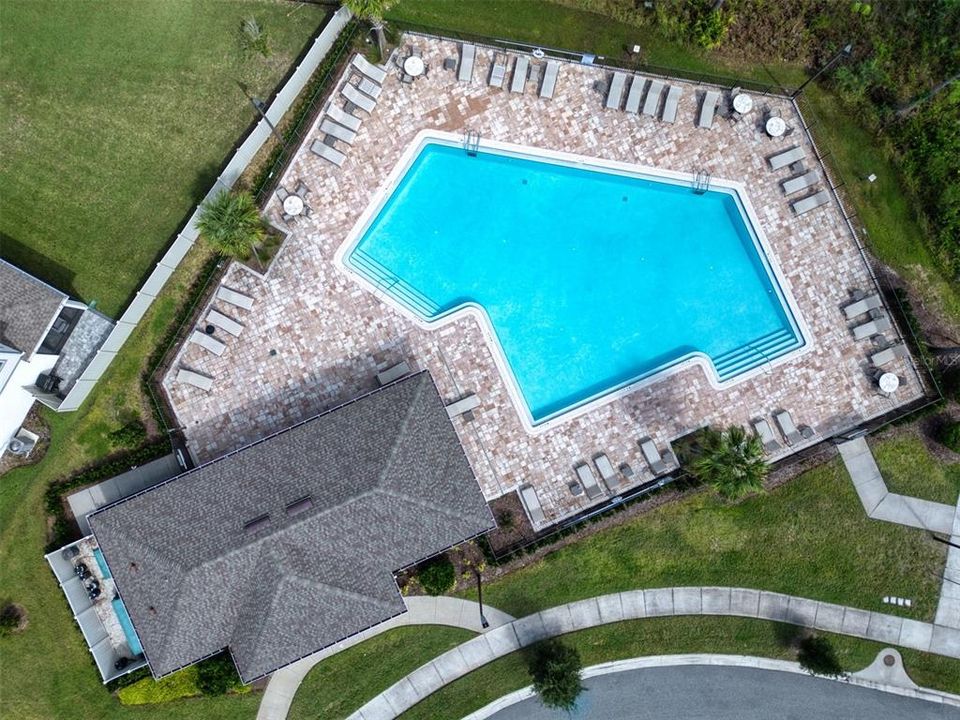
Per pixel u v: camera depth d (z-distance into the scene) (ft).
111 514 86.58
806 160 99.91
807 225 100.37
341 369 98.68
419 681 100.48
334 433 87.97
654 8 99.60
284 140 97.96
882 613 101.24
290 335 98.37
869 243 101.04
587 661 100.99
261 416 98.17
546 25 100.53
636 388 99.86
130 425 97.45
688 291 101.76
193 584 84.12
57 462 98.58
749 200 99.66
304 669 99.76
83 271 99.55
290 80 95.45
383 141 98.17
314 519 84.48
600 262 101.86
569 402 101.81
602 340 101.86
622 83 98.17
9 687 99.09
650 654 101.40
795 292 100.58
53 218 99.66
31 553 98.58
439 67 98.32
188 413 97.81
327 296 98.58
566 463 99.30
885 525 101.04
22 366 90.38
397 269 101.50
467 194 101.50
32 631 99.14
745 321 101.71
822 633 101.45
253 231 89.92
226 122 99.91
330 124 96.94
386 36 97.86
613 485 98.89
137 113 99.76
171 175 99.96
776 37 99.71
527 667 100.89
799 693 101.35
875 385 100.17
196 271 98.68
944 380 99.81
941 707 100.63
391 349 98.94
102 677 96.27
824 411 100.37
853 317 99.91
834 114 100.99
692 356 100.48
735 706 101.35
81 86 99.60
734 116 99.14
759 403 100.27
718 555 101.45
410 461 86.53
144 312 97.66
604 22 100.58
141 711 99.09
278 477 86.69
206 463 88.43
